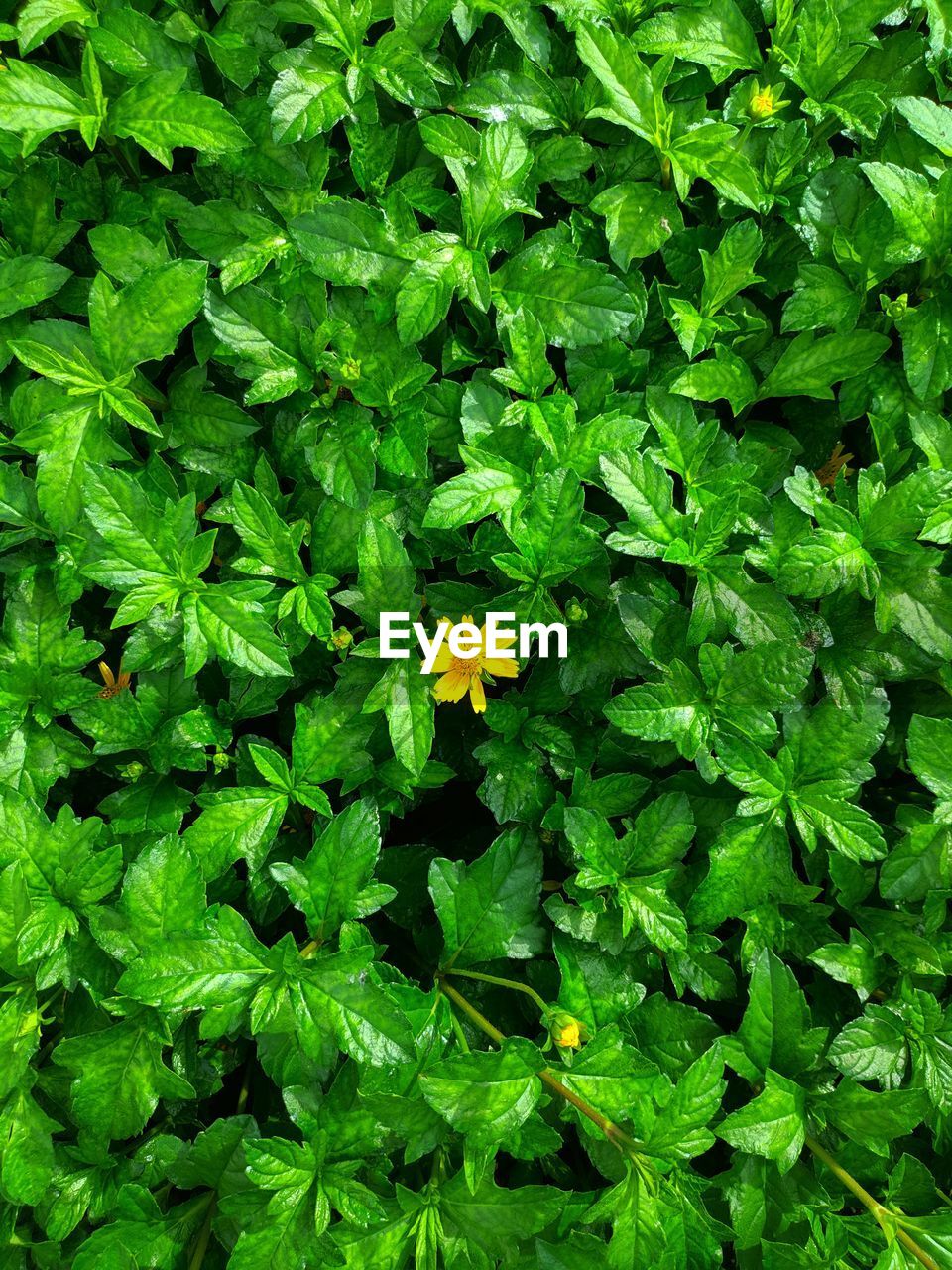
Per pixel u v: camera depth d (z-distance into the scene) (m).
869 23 0.33
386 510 0.32
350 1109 0.29
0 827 0.29
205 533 0.29
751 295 0.35
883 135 0.34
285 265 0.32
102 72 0.32
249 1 0.32
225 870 0.32
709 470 0.33
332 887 0.30
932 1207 0.31
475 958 0.32
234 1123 0.30
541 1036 0.32
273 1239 0.28
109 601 0.33
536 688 0.32
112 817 0.32
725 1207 0.32
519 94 0.33
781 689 0.30
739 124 0.33
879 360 0.34
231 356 0.32
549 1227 0.30
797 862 0.35
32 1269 0.31
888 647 0.33
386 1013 0.28
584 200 0.33
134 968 0.28
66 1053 0.29
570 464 0.30
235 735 0.35
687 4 0.33
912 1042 0.31
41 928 0.29
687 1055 0.32
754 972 0.30
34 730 0.32
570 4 0.32
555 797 0.32
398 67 0.31
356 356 0.32
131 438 0.33
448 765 0.35
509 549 0.31
